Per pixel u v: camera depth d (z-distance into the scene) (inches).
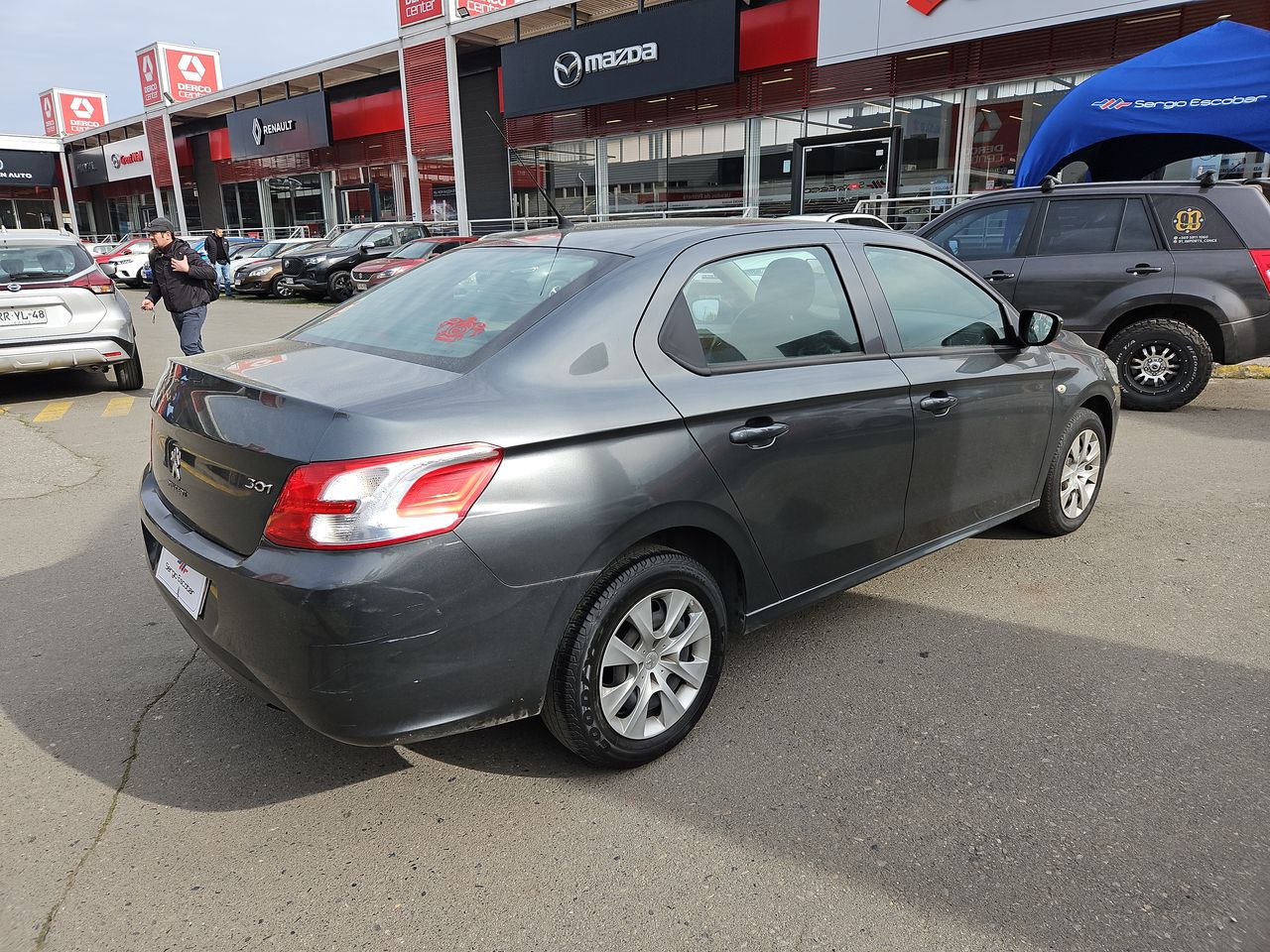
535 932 79.4
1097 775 100.3
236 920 80.9
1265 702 115.1
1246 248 263.0
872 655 129.3
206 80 1424.7
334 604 77.9
